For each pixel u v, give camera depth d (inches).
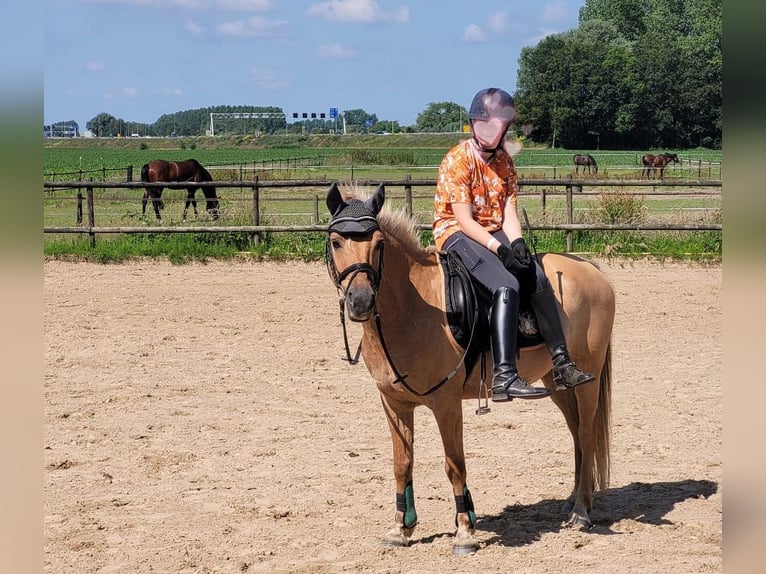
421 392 193.6
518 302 191.8
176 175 981.2
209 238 691.4
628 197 694.5
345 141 4345.5
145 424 301.1
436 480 250.4
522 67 3257.9
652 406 319.9
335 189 184.1
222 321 469.4
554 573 183.9
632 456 268.1
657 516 219.9
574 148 3228.3
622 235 660.7
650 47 3189.0
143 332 444.1
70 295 534.9
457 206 199.8
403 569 187.6
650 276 581.0
